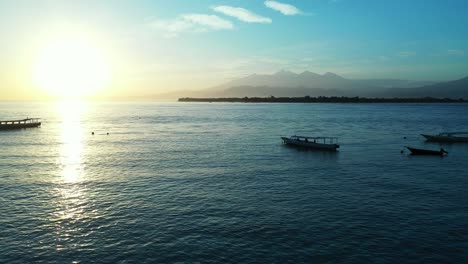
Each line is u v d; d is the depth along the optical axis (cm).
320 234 3225
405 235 3206
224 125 15312
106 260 2795
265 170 5853
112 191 4572
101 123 16500
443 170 5891
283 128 13800
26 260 2794
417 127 14362
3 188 4700
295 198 4262
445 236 3186
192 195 4384
